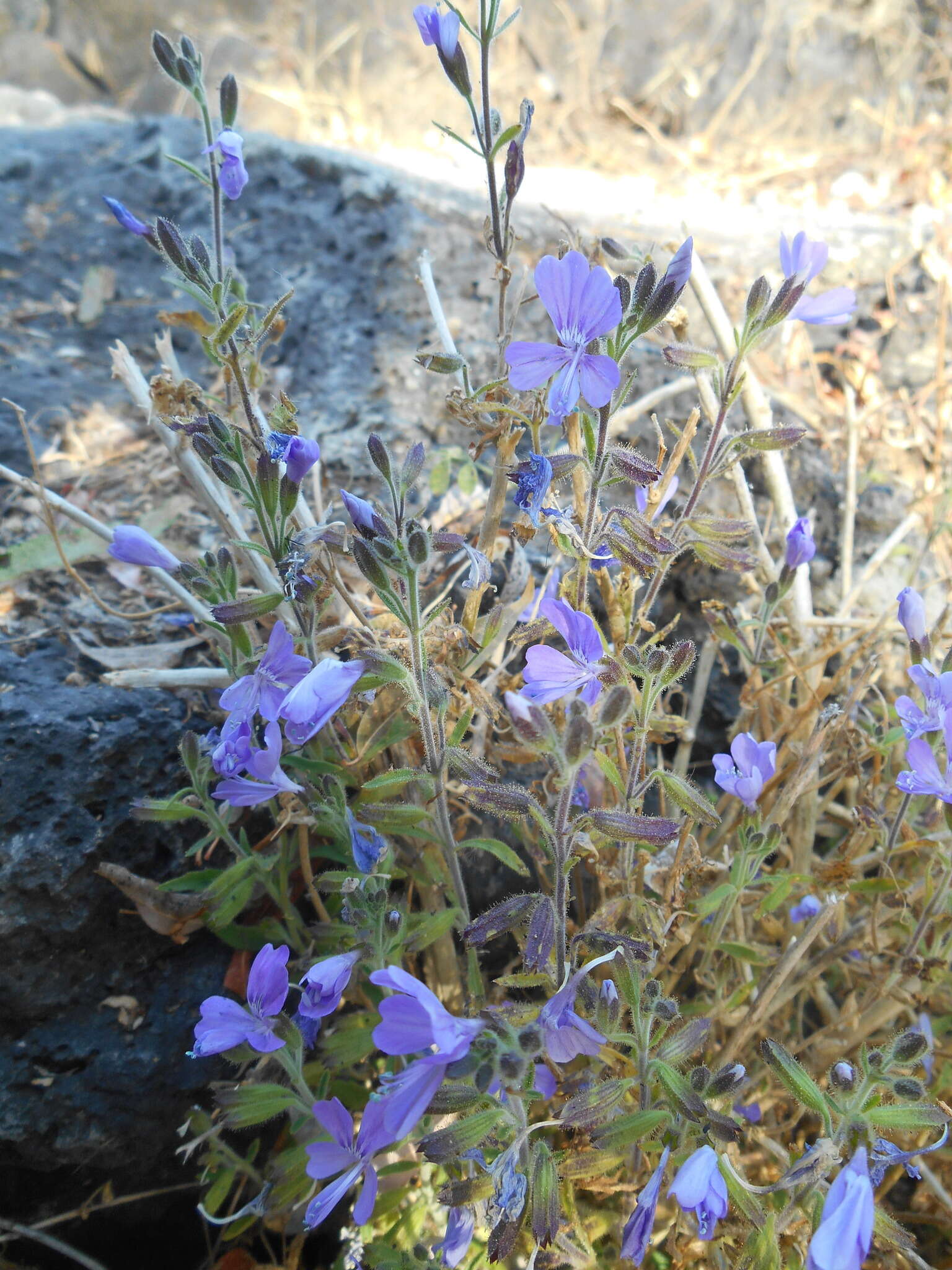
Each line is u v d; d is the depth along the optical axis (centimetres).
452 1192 15
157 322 34
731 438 17
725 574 27
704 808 16
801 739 23
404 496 15
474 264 34
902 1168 19
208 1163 19
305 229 36
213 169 18
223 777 21
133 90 76
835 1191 12
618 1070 18
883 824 20
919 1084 14
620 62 64
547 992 19
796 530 19
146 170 41
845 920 22
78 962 20
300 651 19
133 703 22
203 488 21
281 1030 16
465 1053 12
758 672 22
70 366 32
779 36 62
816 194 52
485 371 31
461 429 30
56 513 26
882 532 30
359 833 18
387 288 33
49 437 29
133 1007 21
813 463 31
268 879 20
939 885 18
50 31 79
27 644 23
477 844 18
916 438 33
